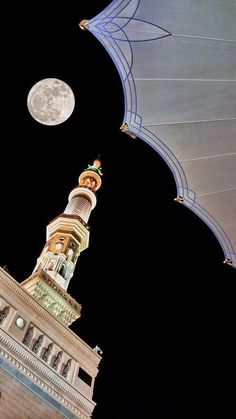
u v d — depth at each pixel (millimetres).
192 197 22281
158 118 20672
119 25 18328
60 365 29438
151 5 17406
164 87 19938
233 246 22359
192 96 19625
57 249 44844
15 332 27234
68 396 28188
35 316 29422
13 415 23969
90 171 56906
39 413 25562
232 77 18250
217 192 21844
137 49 19016
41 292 36906
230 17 16641
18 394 24906
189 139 20844
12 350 25891
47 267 42906
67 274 43031
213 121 19891
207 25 17281
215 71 18484
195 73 18969
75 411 28203
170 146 21297
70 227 46844
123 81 20188
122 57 19438
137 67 19609
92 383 31234
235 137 19844
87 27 18594
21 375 25672
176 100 20000
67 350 30703
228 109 19188
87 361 31922
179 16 17469
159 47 18734
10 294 28562
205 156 21031
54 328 30422
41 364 27344
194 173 21766
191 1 16859
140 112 20672
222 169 21031
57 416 26688
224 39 17375
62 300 37969
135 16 17891
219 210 22172
